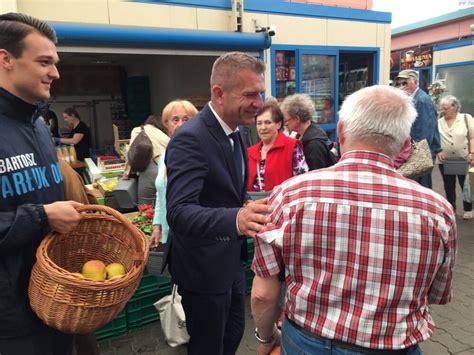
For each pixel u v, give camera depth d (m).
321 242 1.19
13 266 1.40
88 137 7.12
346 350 1.19
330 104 6.71
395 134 1.19
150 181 3.71
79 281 1.27
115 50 4.42
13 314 1.40
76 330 1.34
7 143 1.38
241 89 1.72
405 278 1.15
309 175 1.26
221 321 2.00
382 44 7.10
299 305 1.26
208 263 1.89
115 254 1.63
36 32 1.39
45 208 1.39
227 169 1.83
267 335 1.53
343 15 6.53
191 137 1.71
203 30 4.96
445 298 1.35
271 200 1.32
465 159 5.10
